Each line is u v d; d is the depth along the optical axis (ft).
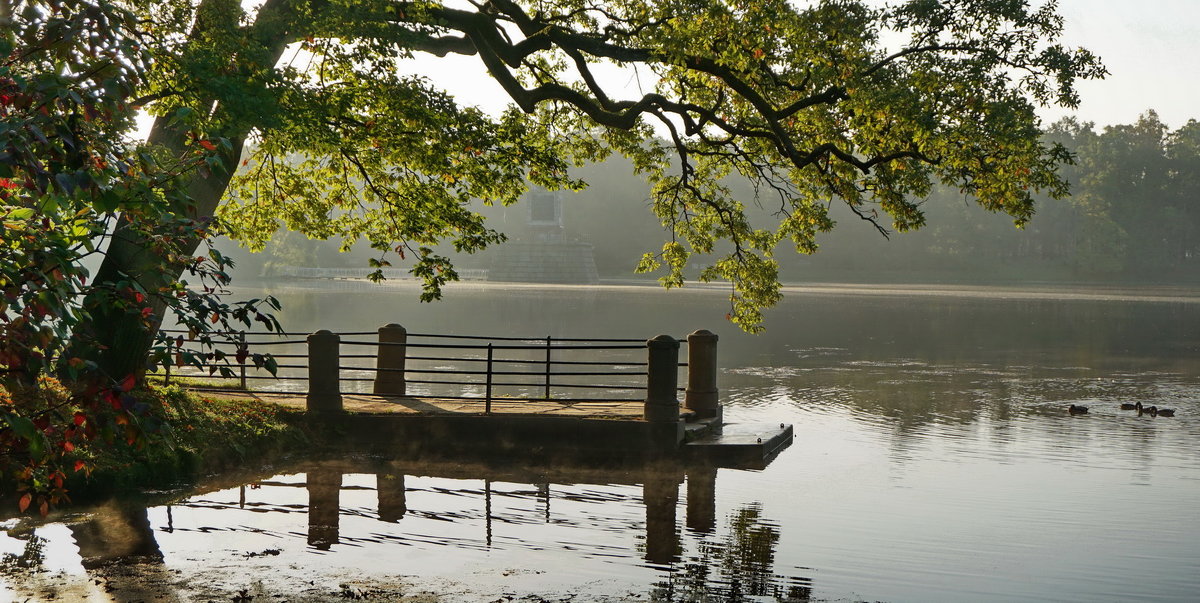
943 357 107.14
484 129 49.19
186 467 42.91
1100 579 30.07
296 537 33.50
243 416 49.62
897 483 44.57
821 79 50.34
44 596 26.55
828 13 48.44
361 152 52.70
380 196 54.54
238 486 41.55
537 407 55.21
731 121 60.85
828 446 54.65
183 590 27.37
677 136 61.41
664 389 51.03
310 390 52.60
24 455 21.61
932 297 270.05
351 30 41.70
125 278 15.07
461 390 73.92
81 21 14.83
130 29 16.39
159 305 46.34
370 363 95.25
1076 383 85.25
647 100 55.72
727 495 41.81
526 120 57.36
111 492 38.70
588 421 51.11
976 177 51.03
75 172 13.65
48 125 13.87
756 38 49.06
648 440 50.72
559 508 38.91
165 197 16.10
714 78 57.16
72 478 37.83
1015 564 31.50
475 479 44.47
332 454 49.49
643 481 44.70
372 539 33.50
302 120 41.11
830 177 57.21
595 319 159.33
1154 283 409.08
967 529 36.11
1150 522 37.42
